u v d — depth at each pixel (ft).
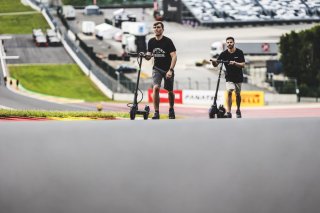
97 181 67.72
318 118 79.15
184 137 73.10
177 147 71.41
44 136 72.69
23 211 64.80
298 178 68.74
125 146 71.67
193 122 77.41
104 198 66.44
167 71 148.05
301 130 74.84
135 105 143.13
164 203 65.67
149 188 67.46
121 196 66.33
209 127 75.87
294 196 67.41
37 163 68.90
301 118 79.00
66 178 67.72
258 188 67.46
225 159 69.97
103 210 65.51
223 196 67.10
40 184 67.21
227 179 68.23
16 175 67.82
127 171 68.54
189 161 69.82
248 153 70.95
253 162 69.87
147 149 71.41
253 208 65.67
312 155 70.64
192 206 66.28
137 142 72.59
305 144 72.43
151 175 68.80
